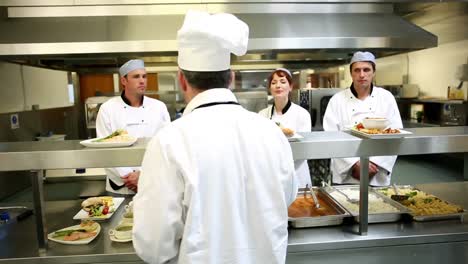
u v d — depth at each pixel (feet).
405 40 6.89
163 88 12.68
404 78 18.79
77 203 5.77
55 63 9.00
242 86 12.44
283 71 7.59
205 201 2.68
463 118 14.12
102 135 7.60
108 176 7.09
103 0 7.67
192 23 2.86
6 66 10.87
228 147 2.75
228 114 2.85
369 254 4.28
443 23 15.26
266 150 2.87
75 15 7.68
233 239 2.74
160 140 2.74
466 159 7.07
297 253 4.18
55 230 4.66
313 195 5.11
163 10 7.79
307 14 7.86
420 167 15.58
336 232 4.45
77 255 3.92
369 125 4.55
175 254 2.80
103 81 14.33
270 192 2.85
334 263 4.27
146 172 2.72
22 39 6.52
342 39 6.72
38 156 3.90
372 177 7.32
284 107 7.75
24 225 4.89
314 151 4.17
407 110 17.60
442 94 16.19
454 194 5.83
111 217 5.01
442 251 4.38
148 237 2.67
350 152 4.23
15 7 7.63
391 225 4.65
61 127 14.05
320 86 13.11
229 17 2.99
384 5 8.17
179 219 2.65
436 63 16.55
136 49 6.48
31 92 12.26
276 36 6.70
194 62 2.85
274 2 7.93
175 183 2.65
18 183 11.43
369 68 7.32
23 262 3.88
